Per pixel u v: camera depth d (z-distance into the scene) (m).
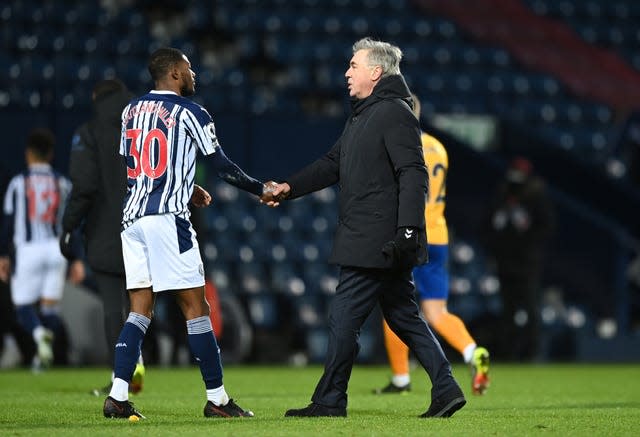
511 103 69.56
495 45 72.62
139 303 21.25
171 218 20.72
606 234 56.16
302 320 52.94
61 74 60.91
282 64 68.00
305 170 22.06
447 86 69.06
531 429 19.28
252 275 55.06
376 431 18.47
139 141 20.86
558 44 74.38
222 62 68.62
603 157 66.06
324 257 56.84
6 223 39.62
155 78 21.44
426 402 27.11
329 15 71.12
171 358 45.97
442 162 28.44
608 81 72.81
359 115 21.23
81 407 24.62
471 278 56.56
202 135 20.88
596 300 56.34
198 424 19.52
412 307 21.56
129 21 65.38
